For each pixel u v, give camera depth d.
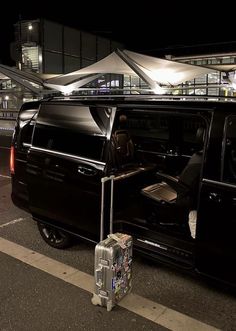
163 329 2.91
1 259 4.14
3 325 2.96
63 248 4.38
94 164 3.69
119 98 3.97
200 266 3.12
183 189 3.78
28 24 22.69
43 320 3.02
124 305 3.22
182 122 4.87
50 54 22.92
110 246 3.04
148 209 4.18
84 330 2.90
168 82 15.48
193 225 3.42
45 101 4.33
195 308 3.19
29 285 3.57
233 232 2.87
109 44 28.12
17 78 15.67
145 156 5.05
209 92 19.42
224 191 2.93
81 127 3.90
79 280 3.66
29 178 4.34
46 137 4.20
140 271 3.82
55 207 4.11
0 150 12.46
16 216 5.66
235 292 2.98
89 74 16.09
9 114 20.42
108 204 3.64
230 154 3.04
